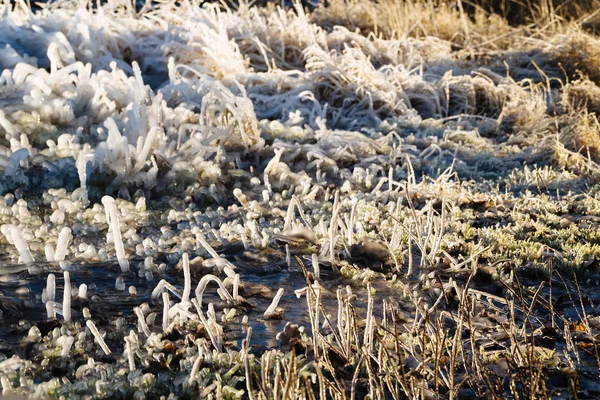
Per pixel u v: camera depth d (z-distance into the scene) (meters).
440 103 12.10
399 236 5.90
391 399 3.86
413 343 4.36
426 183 8.19
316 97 11.43
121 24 12.25
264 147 8.89
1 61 9.86
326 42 13.28
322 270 5.62
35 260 5.61
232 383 3.85
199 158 7.71
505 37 15.79
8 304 4.70
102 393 3.71
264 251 5.93
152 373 3.99
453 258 5.70
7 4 11.52
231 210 7.03
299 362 4.12
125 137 7.46
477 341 4.50
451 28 15.92
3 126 7.81
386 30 15.41
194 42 11.86
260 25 13.27
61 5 12.91
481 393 3.91
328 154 8.94
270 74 11.52
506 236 6.36
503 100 12.03
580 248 6.05
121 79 9.86
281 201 7.43
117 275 5.40
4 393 3.62
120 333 4.42
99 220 6.52
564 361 4.28
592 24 16.78
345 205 7.18
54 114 8.38
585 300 5.28
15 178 7.20
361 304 5.04
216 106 8.91
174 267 5.57
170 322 4.59
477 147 9.92
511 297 5.26
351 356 4.17
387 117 11.30
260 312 4.86
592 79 13.53
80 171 6.97
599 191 7.97
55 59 9.09
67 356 4.11
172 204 7.15
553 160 9.25
